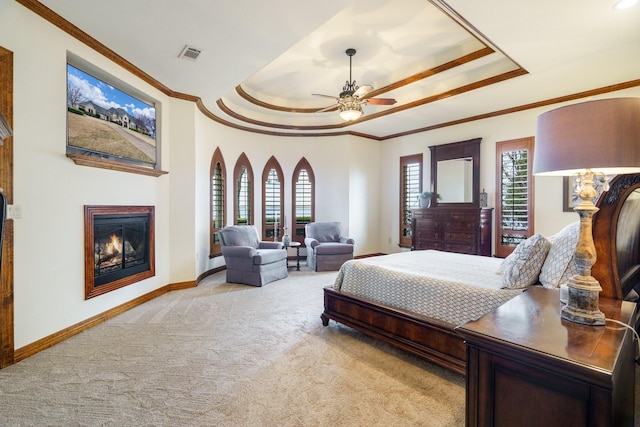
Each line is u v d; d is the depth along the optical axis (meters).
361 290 2.97
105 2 2.56
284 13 2.71
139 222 3.95
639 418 1.78
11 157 2.42
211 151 5.64
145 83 3.98
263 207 6.88
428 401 1.97
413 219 6.55
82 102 3.12
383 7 3.27
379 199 7.66
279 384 2.15
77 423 1.76
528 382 1.08
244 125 6.37
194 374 2.27
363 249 7.34
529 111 5.23
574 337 1.15
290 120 6.75
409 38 3.88
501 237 5.61
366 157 7.38
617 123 1.21
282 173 7.05
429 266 3.02
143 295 3.98
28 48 2.55
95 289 3.20
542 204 5.13
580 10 2.66
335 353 2.61
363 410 1.88
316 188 7.22
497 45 3.26
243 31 2.98
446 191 6.30
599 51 3.37
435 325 2.30
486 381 1.18
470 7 2.65
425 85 5.02
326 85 5.41
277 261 5.18
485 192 5.79
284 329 3.12
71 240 2.95
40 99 2.65
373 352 2.63
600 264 1.62
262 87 5.52
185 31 2.99
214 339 2.88
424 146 6.80
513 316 1.38
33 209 2.60
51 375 2.25
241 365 2.41
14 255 2.45
